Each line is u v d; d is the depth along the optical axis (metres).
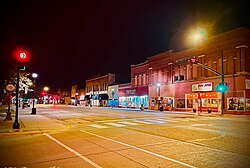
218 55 32.72
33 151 8.49
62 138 11.53
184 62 38.59
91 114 31.53
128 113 33.72
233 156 7.46
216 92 32.47
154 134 12.39
